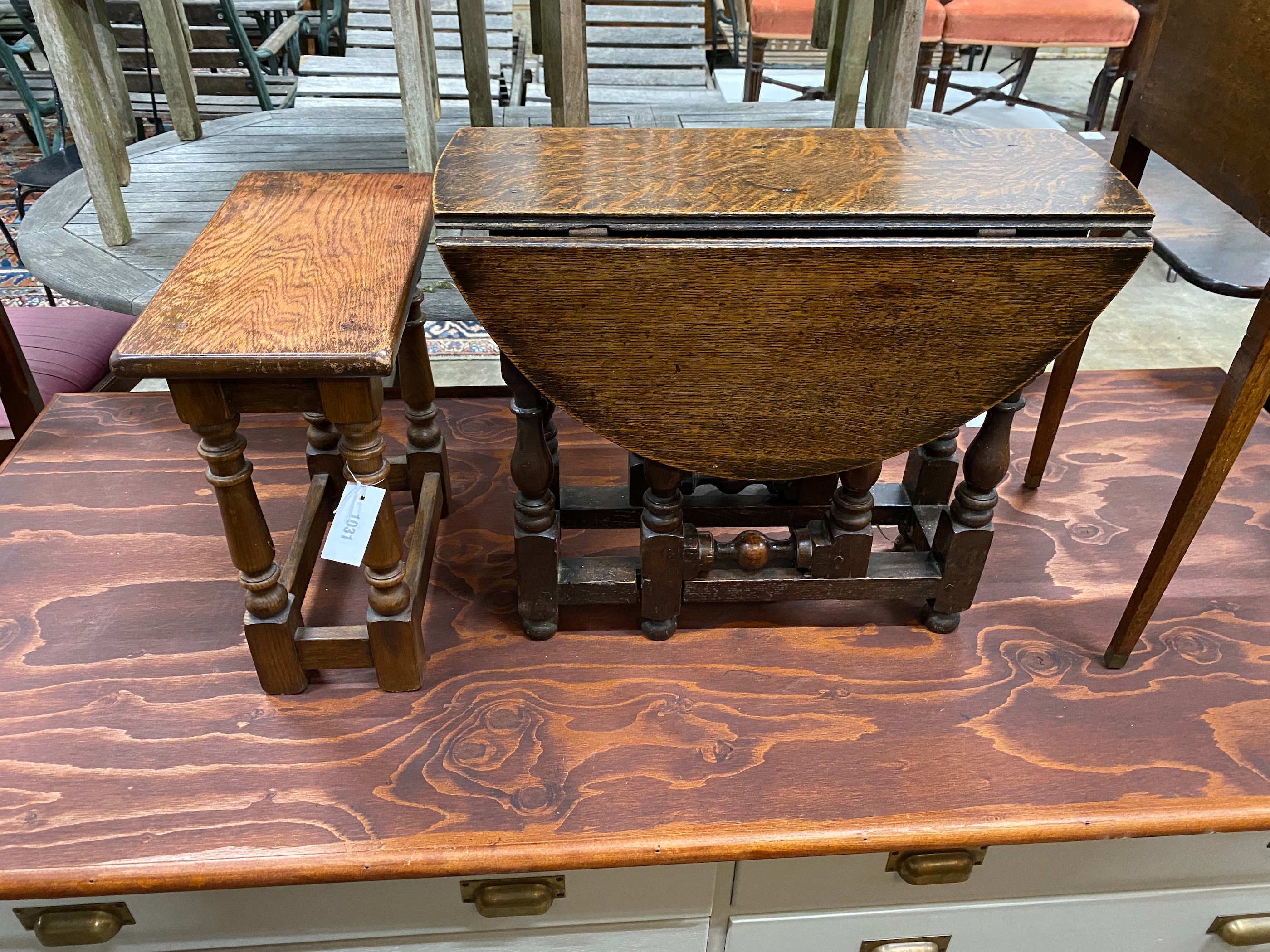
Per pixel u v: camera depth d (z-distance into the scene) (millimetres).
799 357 895
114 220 2141
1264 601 1232
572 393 919
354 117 3170
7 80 3584
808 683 1102
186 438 1526
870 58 2209
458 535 1336
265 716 1048
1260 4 937
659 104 3223
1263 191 931
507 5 3988
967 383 920
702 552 1072
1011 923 1095
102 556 1273
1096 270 842
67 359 1721
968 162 969
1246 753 1022
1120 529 1366
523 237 833
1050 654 1146
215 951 1016
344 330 820
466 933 1020
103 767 984
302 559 1119
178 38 2754
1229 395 895
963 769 998
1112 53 3900
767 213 831
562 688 1091
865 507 1058
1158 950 1169
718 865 970
